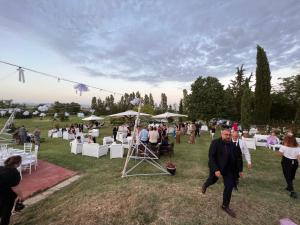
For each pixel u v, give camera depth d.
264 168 9.01
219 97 32.75
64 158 11.28
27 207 5.69
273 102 34.62
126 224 4.42
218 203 5.05
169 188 6.05
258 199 5.49
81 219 4.69
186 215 4.55
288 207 5.12
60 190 6.84
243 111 23.19
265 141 15.70
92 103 64.06
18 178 4.05
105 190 6.16
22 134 16.95
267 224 4.37
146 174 7.79
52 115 45.56
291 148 5.86
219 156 4.52
